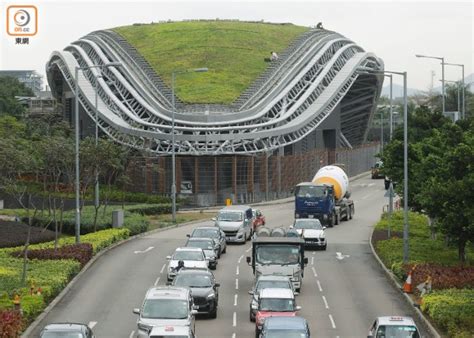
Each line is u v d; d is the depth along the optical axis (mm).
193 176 143375
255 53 191875
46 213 105438
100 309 58312
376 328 43469
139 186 143500
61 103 190125
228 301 61969
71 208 126500
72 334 41469
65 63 177125
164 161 143375
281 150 159000
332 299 62844
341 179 113875
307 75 181000
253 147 149375
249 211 98688
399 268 69812
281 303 50969
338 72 185875
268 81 172875
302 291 66062
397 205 128875
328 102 174000
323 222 105688
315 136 187125
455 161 67625
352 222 114625
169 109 154500
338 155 187125
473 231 64625
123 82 163625
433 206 68500
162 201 136250
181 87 169750
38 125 142125
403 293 64312
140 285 67188
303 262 66062
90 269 74875
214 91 167250
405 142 73688
